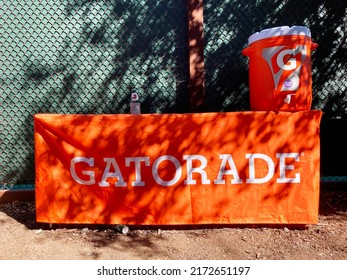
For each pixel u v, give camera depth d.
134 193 2.96
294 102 2.86
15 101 3.86
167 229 3.06
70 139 2.97
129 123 2.93
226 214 2.94
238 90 3.87
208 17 3.81
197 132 2.91
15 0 3.74
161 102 3.88
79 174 2.99
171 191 2.95
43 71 3.83
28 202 3.82
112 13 3.79
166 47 3.83
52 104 3.87
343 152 3.96
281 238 2.83
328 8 3.85
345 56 3.88
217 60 3.84
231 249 2.68
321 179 4.03
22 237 2.94
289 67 2.82
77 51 3.82
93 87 3.86
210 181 2.93
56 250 2.71
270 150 2.89
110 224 3.06
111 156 2.96
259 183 2.91
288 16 3.83
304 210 2.90
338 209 3.39
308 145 2.87
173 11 3.80
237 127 2.90
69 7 3.77
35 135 3.01
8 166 3.92
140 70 3.85
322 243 2.72
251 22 3.83
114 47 3.83
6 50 3.80
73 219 3.01
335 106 3.92
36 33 3.79
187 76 3.85
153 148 2.93
